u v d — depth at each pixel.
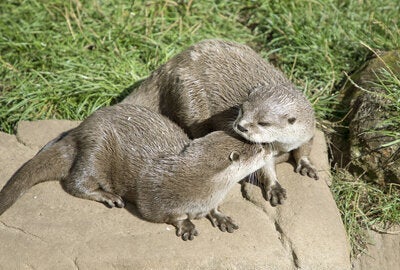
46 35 12.16
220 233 8.30
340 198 9.76
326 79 11.55
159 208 8.21
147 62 11.81
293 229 8.38
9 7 12.66
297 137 8.72
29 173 8.62
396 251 9.17
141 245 8.11
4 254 7.98
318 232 8.38
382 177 9.80
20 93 11.10
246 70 9.41
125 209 8.62
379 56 11.02
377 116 9.98
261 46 12.55
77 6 12.52
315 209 8.70
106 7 12.65
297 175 9.28
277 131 8.45
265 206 8.75
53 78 11.38
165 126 8.77
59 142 8.84
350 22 12.38
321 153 9.83
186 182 8.06
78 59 11.70
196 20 12.69
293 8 12.59
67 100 11.09
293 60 11.94
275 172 9.11
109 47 11.91
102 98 11.17
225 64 9.48
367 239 9.32
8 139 9.85
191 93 9.50
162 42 12.25
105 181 8.69
